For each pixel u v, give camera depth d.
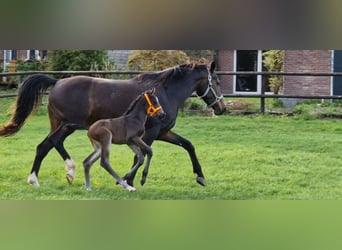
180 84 9.34
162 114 8.62
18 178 9.78
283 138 13.21
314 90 18.23
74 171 9.27
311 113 15.53
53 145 9.19
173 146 12.45
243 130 13.99
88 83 9.18
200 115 15.70
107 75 17.34
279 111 16.03
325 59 18.34
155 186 9.51
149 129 8.93
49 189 9.05
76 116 9.13
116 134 8.59
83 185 9.40
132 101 9.08
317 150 12.18
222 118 15.26
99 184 9.46
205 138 13.16
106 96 9.09
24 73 15.60
